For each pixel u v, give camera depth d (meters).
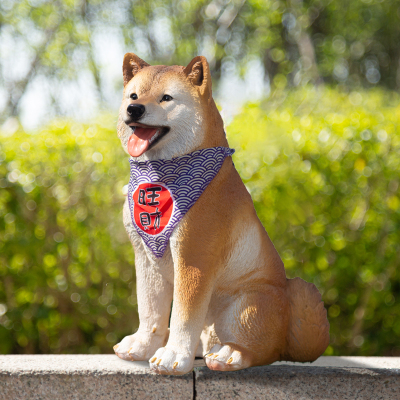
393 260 3.58
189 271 1.92
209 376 1.97
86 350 3.74
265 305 2.03
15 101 9.12
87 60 9.17
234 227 2.01
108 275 3.60
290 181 3.52
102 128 3.84
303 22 9.27
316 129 3.67
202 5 9.17
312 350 2.13
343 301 3.72
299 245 3.56
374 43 11.72
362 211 3.58
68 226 3.51
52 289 3.54
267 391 1.98
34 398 1.97
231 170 2.11
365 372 2.03
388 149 3.56
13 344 3.67
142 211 2.00
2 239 3.43
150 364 1.93
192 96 1.98
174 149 1.97
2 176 3.41
